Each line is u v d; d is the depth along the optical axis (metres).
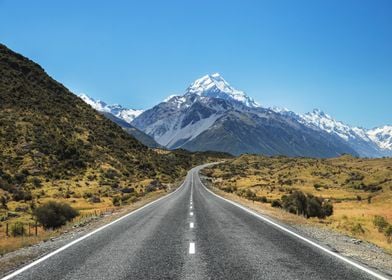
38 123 103.56
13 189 70.00
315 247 13.92
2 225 40.97
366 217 40.09
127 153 122.88
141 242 15.07
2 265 11.47
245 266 10.79
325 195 98.19
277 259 11.74
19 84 120.69
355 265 10.95
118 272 10.12
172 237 16.36
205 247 13.88
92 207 58.09
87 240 15.91
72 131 111.69
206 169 190.38
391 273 10.20
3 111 103.25
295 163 198.25
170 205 37.91
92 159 101.31
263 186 122.94
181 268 10.55
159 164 135.62
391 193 80.81
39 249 14.10
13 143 91.19
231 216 25.91
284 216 27.22
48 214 35.44
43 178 82.25
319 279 9.38
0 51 135.50
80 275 9.84
